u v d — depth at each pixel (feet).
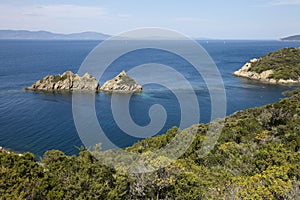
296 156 42.11
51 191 30.07
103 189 31.53
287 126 63.36
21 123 129.18
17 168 32.17
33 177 31.81
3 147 102.53
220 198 32.40
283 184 31.68
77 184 31.24
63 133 115.24
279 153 44.19
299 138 55.26
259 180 33.68
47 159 38.37
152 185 33.71
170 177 34.19
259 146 51.72
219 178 38.24
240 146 50.31
